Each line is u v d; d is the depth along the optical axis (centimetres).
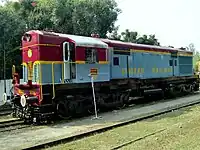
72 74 1418
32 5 2870
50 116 1309
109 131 1083
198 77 2669
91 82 1487
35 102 1289
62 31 2962
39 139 1002
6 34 2389
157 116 1377
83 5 3136
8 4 2844
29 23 2755
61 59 1388
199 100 1972
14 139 1017
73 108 1401
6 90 2088
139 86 1861
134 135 1002
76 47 1412
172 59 2238
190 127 1063
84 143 916
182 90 2370
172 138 917
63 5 2983
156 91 2014
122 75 1717
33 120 1288
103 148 849
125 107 1747
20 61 2534
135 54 1834
